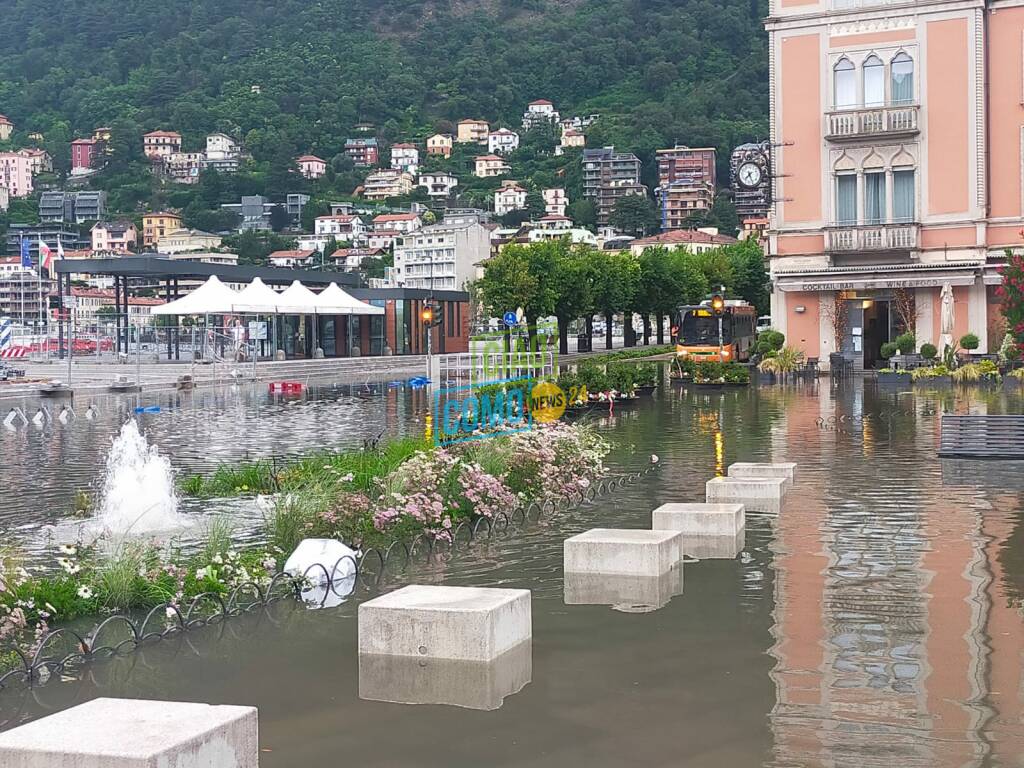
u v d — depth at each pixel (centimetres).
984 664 803
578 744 677
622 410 3253
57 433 2873
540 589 1076
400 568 1181
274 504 1359
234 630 952
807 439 2362
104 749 570
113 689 804
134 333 5903
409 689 788
